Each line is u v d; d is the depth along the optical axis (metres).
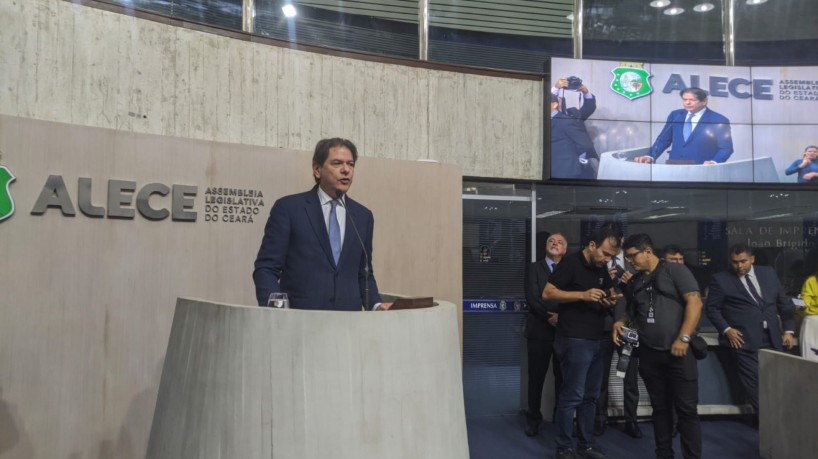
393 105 5.32
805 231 6.31
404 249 4.83
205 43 4.54
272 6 5.12
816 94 6.02
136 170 3.80
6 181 3.35
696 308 3.78
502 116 5.72
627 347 4.00
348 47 5.43
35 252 3.44
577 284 4.11
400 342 1.93
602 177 5.78
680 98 5.92
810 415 3.81
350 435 1.81
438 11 5.79
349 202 2.54
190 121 4.46
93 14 4.10
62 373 3.51
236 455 1.81
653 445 4.76
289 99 4.88
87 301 3.61
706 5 6.39
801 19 6.45
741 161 5.95
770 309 4.93
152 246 3.85
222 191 4.12
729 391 5.41
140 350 3.78
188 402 1.95
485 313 5.81
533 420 5.00
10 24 3.79
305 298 2.33
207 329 1.95
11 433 3.34
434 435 1.99
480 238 5.84
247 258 4.19
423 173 4.95
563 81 5.75
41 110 3.88
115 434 3.67
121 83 4.19
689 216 6.22
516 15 5.99
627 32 6.25
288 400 1.80
